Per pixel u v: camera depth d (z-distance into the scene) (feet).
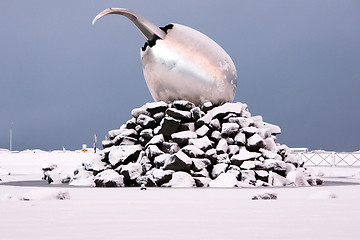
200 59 86.79
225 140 82.79
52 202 41.83
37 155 245.24
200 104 88.79
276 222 26.43
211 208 35.96
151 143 82.28
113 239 19.94
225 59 90.27
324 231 22.45
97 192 59.41
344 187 70.59
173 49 86.28
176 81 86.69
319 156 188.96
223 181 72.38
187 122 85.25
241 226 24.64
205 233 21.90
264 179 77.92
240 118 85.51
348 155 183.21
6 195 44.91
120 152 82.53
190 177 73.87
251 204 39.99
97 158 86.53
